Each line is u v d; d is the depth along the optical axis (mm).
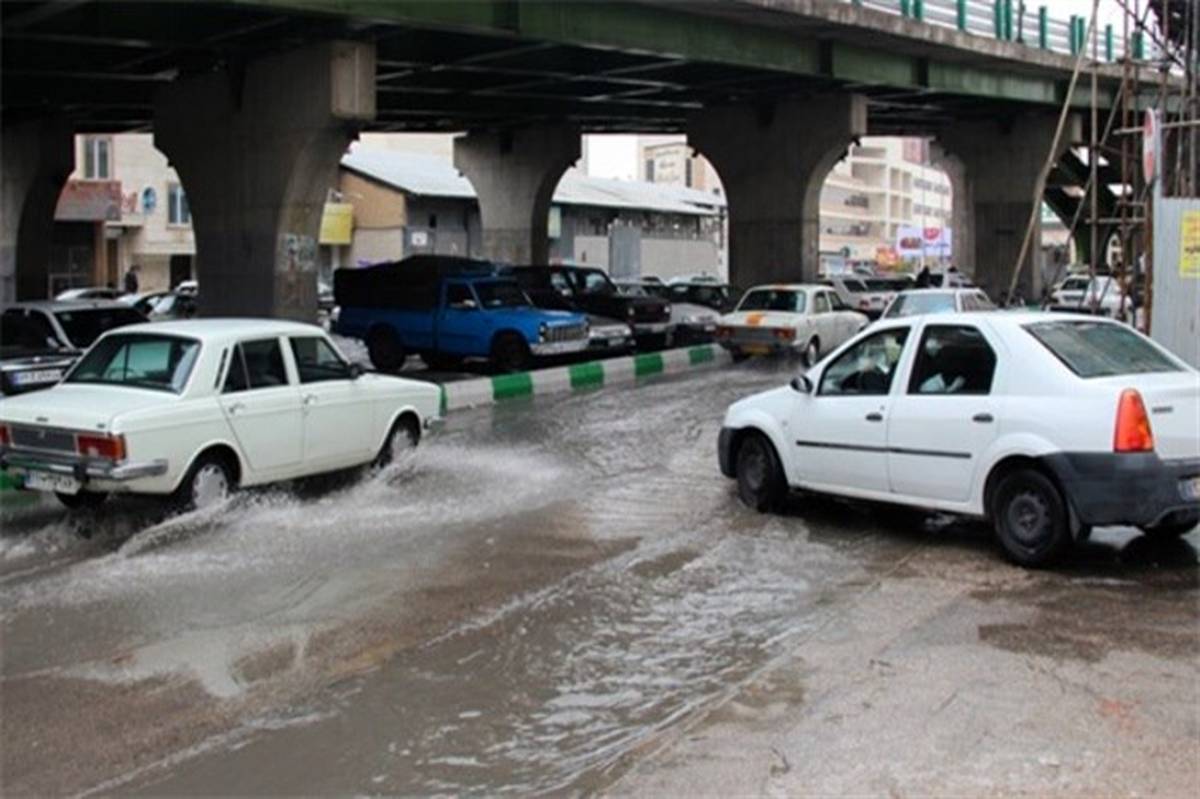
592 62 27250
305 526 9867
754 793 4676
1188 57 18766
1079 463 7828
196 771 5117
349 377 11422
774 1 24609
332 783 4988
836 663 6262
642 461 13227
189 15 19938
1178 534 8953
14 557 8883
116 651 6734
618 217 61469
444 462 13117
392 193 49656
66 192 43594
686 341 28078
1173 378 8211
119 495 10352
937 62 32969
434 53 24594
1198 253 13891
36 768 5160
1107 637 6625
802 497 10797
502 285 23203
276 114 21625
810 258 34000
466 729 5570
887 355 9391
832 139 32844
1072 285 40625
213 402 9953
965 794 4617
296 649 6758
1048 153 41094
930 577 8039
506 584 8102
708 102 34562
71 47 22797
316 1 18516
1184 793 4590
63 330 15297
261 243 22031
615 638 6918
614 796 4699
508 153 40562
